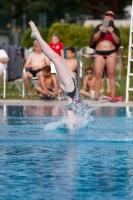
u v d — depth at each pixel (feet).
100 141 55.67
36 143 54.34
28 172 41.09
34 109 86.79
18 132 61.16
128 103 97.30
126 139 56.65
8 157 46.78
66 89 64.95
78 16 393.70
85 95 109.19
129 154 48.44
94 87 108.88
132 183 37.88
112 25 98.22
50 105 93.45
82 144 53.88
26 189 36.32
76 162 44.73
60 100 102.73
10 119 73.41
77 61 102.78
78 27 200.54
